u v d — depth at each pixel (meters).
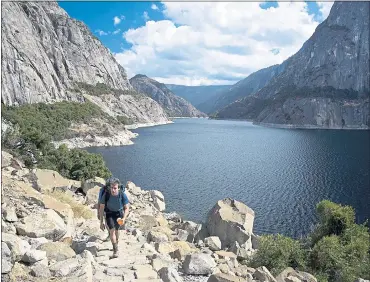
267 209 67.19
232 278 11.55
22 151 54.03
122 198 12.59
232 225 24.66
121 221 12.38
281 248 23.50
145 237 18.23
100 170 58.62
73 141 159.50
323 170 105.69
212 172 101.06
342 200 74.00
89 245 12.72
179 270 12.98
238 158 128.38
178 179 90.94
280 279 16.36
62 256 10.84
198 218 58.03
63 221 14.38
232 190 80.50
